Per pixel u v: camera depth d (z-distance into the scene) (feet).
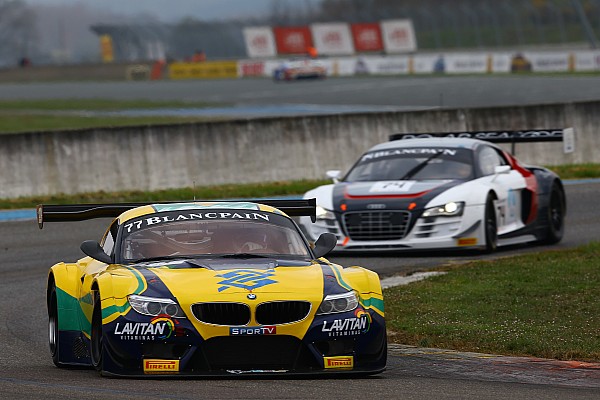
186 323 81.41
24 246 198.18
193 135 303.07
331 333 83.20
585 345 103.55
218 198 269.03
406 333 114.21
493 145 194.39
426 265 167.12
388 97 625.41
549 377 90.07
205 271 86.58
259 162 310.04
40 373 92.63
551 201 194.80
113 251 95.09
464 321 118.93
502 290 137.39
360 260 174.09
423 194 175.94
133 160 295.69
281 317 82.53
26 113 616.39
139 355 82.12
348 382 84.07
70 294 98.32
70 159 288.10
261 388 79.10
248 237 95.35
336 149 320.50
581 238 199.93
